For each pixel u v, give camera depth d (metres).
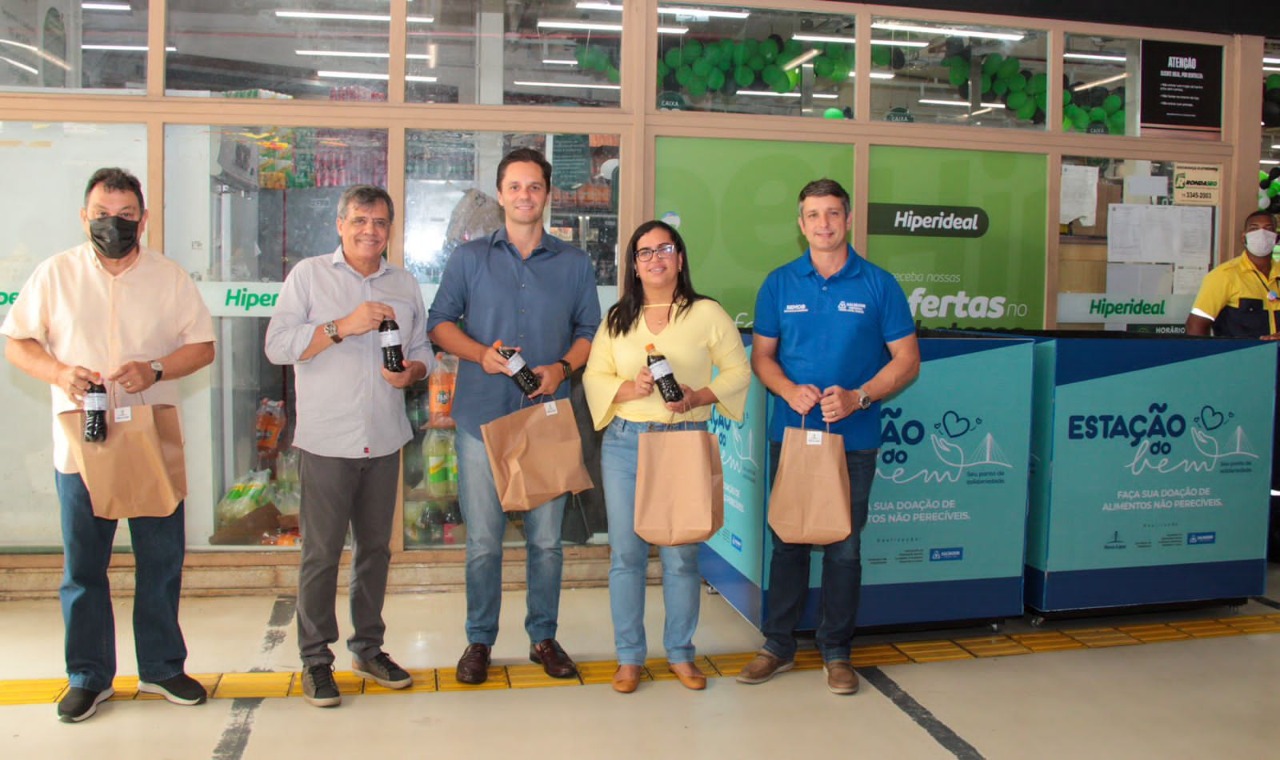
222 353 4.29
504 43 4.34
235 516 4.31
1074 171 4.83
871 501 3.70
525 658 3.56
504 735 2.92
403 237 4.30
